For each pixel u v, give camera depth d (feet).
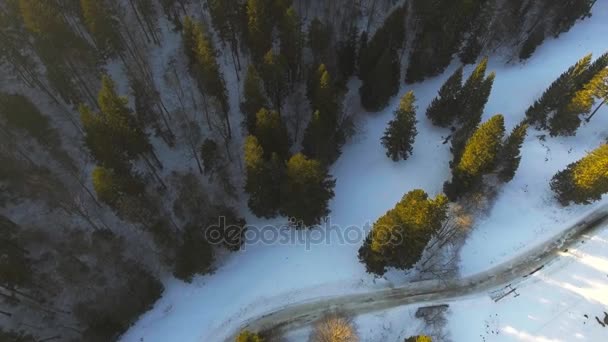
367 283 163.12
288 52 183.42
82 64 175.83
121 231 164.04
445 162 190.39
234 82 198.39
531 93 212.43
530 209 180.75
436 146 194.39
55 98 182.19
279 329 154.40
